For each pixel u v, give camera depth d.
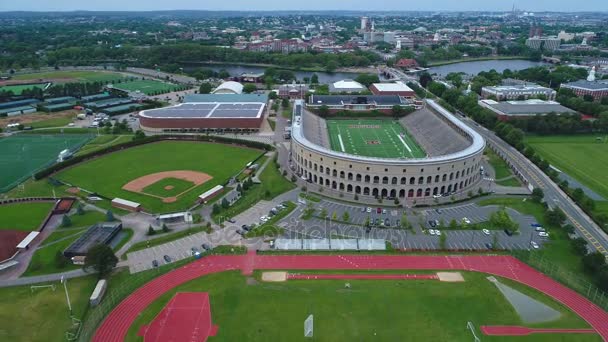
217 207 164.88
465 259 136.12
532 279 126.00
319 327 106.19
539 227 154.75
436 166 176.00
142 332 104.81
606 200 178.25
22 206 171.50
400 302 115.69
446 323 108.25
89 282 123.50
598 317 110.88
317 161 191.25
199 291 119.88
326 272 129.38
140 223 158.38
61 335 103.56
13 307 112.81
